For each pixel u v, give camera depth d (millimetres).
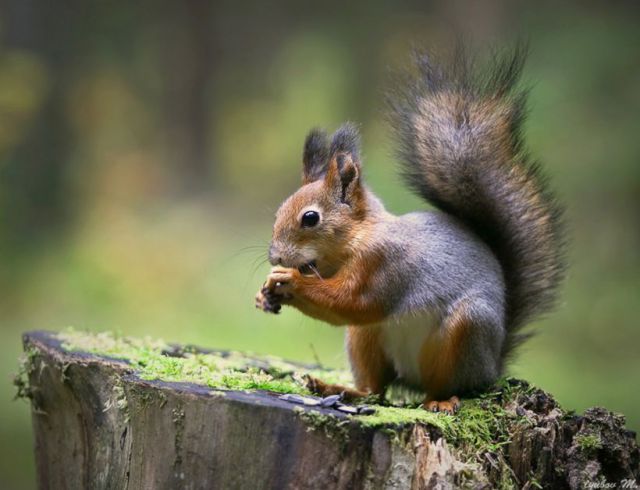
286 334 17438
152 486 5836
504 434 6098
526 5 26984
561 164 19656
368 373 7230
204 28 34094
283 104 34312
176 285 21328
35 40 30109
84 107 31562
